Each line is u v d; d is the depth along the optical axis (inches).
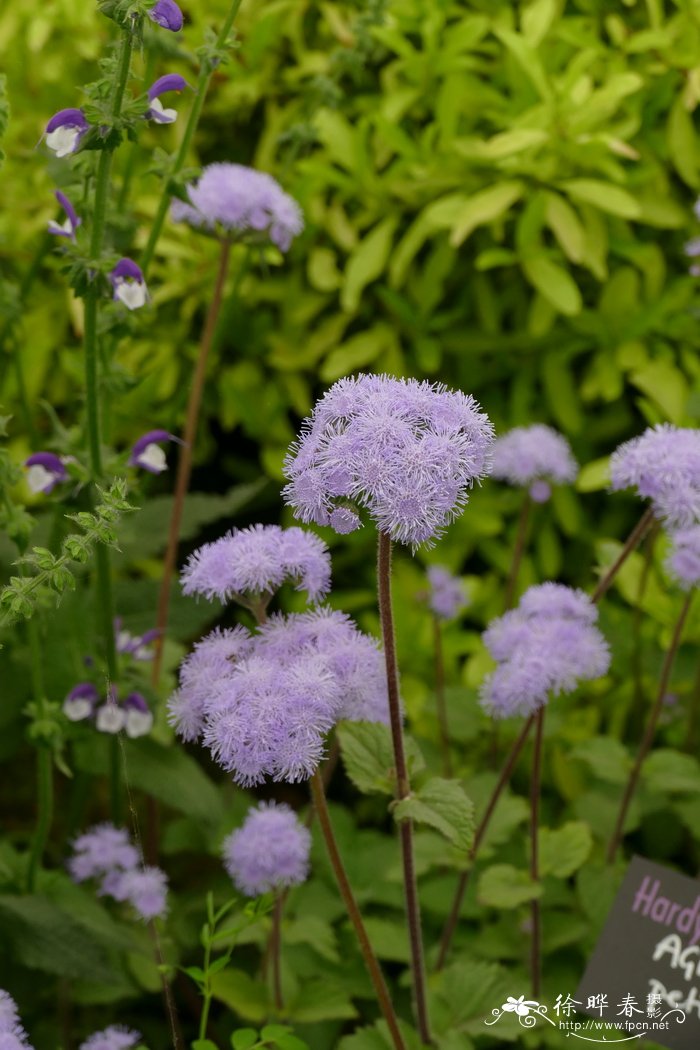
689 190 50.6
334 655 29.7
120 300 34.6
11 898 36.5
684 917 32.8
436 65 48.3
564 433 53.5
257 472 58.5
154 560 55.7
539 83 43.9
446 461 27.5
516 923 38.3
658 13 46.3
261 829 34.0
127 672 39.0
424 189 48.2
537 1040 35.3
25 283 40.3
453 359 54.2
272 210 38.4
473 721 42.0
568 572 54.6
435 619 40.7
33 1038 38.7
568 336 50.7
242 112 53.5
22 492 50.4
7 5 50.8
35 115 51.7
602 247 46.7
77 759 39.2
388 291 49.9
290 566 30.1
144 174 36.3
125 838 37.7
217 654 30.0
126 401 50.1
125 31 31.1
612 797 40.8
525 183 45.9
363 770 30.8
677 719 44.1
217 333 42.3
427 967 37.3
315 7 53.5
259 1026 36.5
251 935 36.4
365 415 27.7
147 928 38.3
